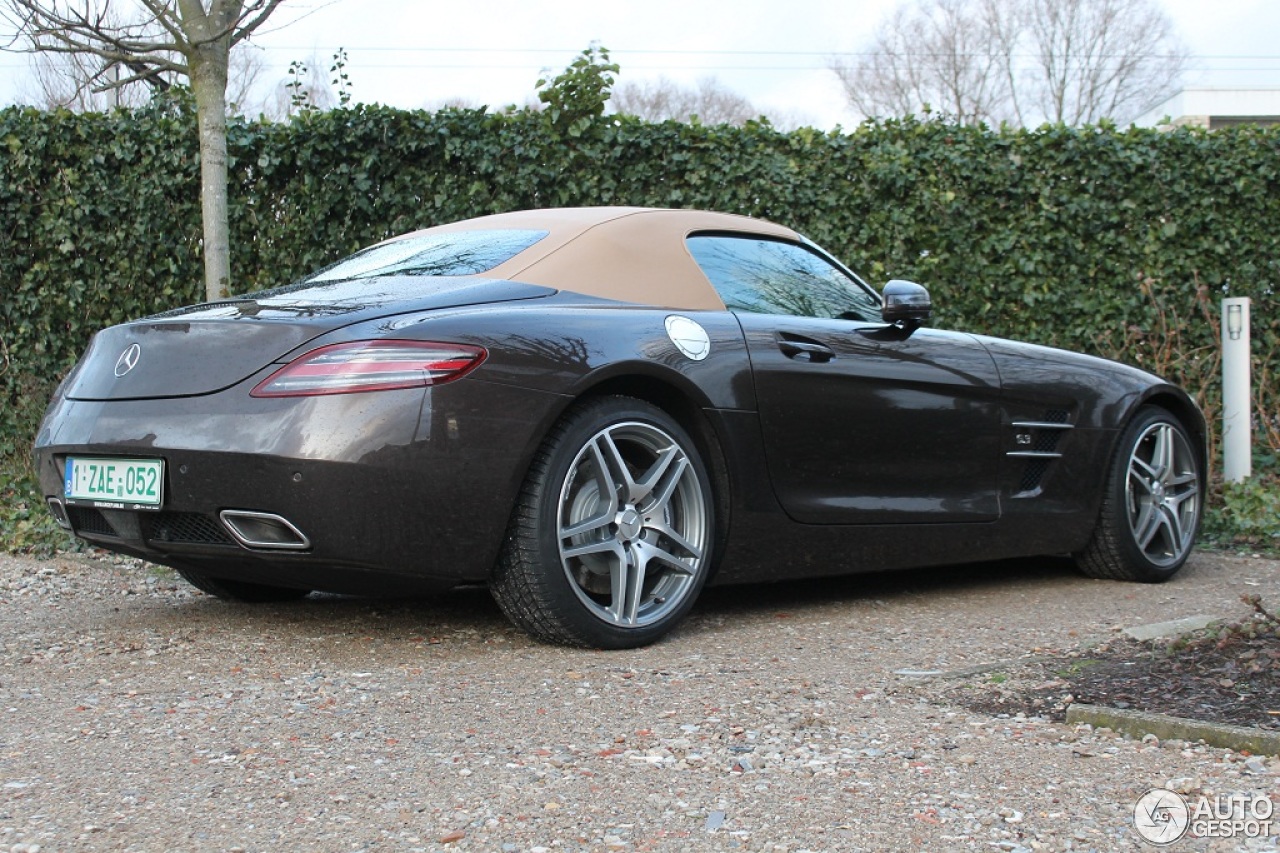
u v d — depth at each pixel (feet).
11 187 23.58
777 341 12.15
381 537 9.71
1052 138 25.39
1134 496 15.64
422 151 23.86
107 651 10.98
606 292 11.56
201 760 7.87
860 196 24.89
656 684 9.72
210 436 9.78
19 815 6.92
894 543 13.10
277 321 10.08
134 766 7.75
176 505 9.96
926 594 14.33
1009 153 25.38
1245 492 20.49
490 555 10.26
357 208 23.70
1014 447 14.15
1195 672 9.71
